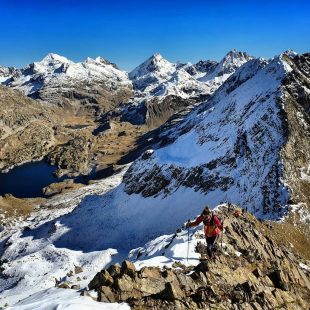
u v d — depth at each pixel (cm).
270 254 2806
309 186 7775
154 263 2073
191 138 11562
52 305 1529
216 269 1953
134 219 9038
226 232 2736
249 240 2797
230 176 8762
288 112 9431
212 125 11456
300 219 6594
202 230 2903
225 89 18575
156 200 9338
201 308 1606
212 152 9906
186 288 1744
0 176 19125
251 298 1784
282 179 7662
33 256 8062
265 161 8450
